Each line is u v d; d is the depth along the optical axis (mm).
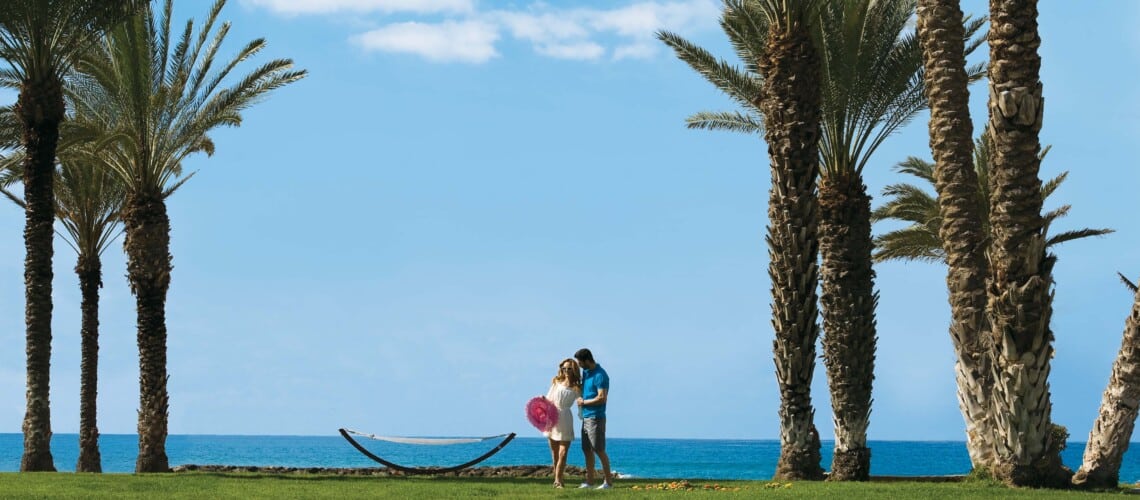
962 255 17453
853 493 13609
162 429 27000
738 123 26719
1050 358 14695
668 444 183750
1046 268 14539
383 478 20094
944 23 17922
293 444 155875
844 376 21641
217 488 15625
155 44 26562
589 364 15039
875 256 31719
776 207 19922
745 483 17047
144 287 26922
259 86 27016
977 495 13188
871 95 22609
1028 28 14602
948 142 17703
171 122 27266
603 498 13227
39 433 24312
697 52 23969
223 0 27266
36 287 24328
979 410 17047
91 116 27594
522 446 132875
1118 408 15305
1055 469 14758
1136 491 14922
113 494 14234
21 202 32000
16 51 23719
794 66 19984
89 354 33344
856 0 22062
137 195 26984
